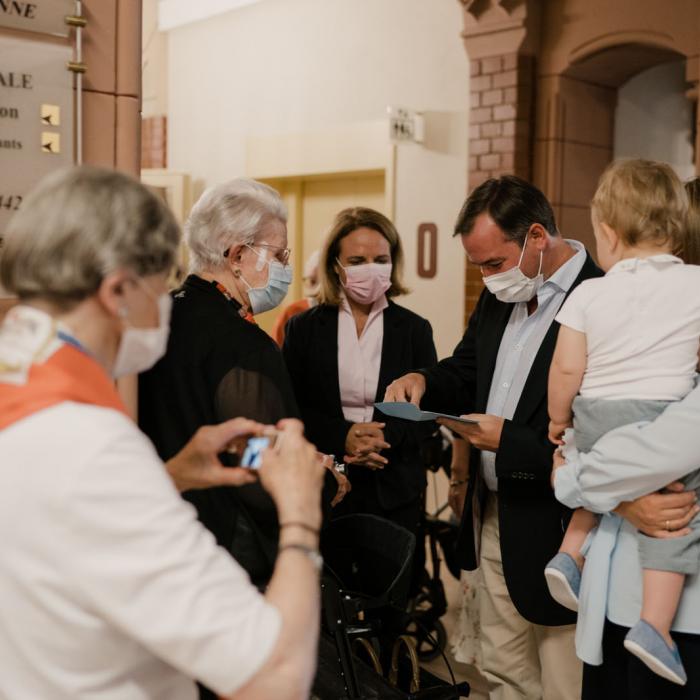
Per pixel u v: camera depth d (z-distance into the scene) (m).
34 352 1.01
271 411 1.67
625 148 5.11
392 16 5.16
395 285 2.97
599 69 4.64
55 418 0.98
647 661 1.67
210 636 0.96
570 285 2.26
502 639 2.51
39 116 1.64
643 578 1.74
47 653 0.98
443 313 5.04
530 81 4.60
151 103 6.84
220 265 1.88
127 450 0.98
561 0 4.54
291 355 2.90
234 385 1.67
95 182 1.04
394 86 5.18
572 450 1.89
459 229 2.24
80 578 0.95
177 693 1.11
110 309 1.04
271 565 1.68
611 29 4.34
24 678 0.99
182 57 6.57
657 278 1.78
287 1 5.73
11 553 0.96
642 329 1.77
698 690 1.74
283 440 1.19
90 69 1.71
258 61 5.98
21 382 1.01
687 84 5.05
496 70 4.63
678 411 1.68
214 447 1.29
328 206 5.91
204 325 1.72
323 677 2.26
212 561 1.00
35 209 1.03
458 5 4.83
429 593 3.55
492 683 2.56
